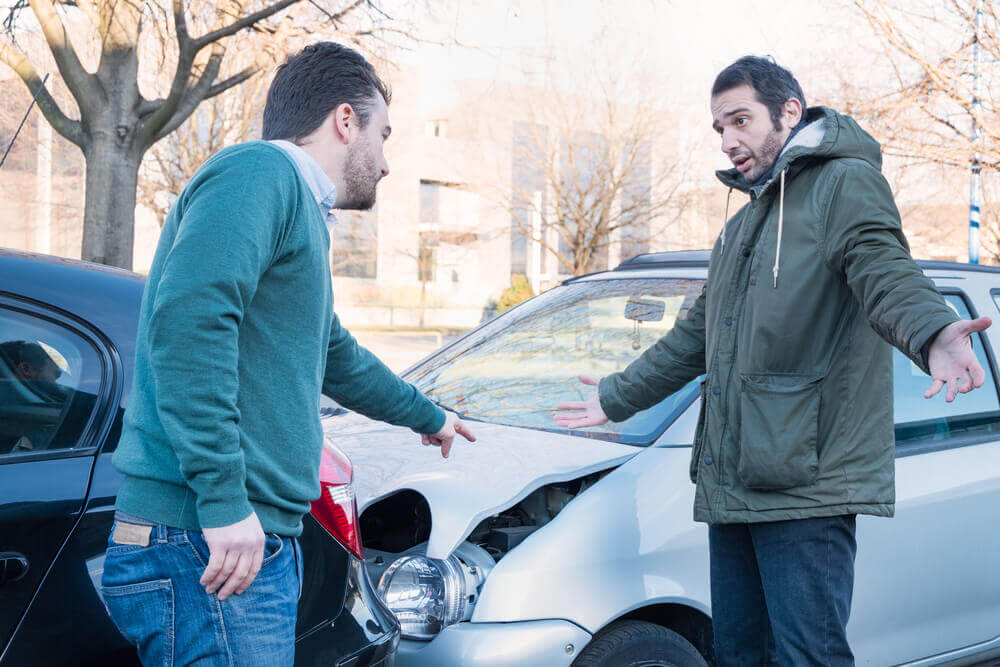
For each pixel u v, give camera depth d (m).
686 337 2.82
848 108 11.85
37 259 2.13
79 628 1.87
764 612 2.54
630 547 2.69
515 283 28.70
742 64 2.48
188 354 1.62
